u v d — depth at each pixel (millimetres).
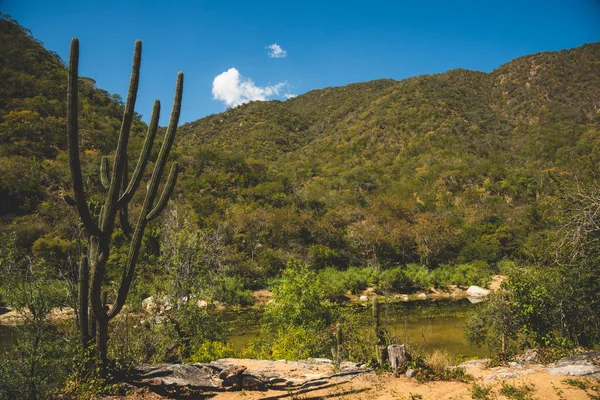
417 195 81125
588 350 9578
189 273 13531
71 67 6082
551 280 12336
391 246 50469
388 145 118188
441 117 125688
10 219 38562
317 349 13141
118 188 7047
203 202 53562
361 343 12156
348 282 39469
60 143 57031
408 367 8320
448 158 96812
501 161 91375
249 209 52438
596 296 11508
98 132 62250
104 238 6910
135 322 11391
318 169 108938
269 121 172875
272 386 8188
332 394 7332
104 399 6879
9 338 13195
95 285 6961
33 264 8188
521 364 8633
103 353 7500
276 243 50250
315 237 52969
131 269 7586
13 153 50375
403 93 146750
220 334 13930
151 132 7453
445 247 51594
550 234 12648
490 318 13711
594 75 128125
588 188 10828
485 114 131625
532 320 12711
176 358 12070
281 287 16125
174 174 7727
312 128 175625
